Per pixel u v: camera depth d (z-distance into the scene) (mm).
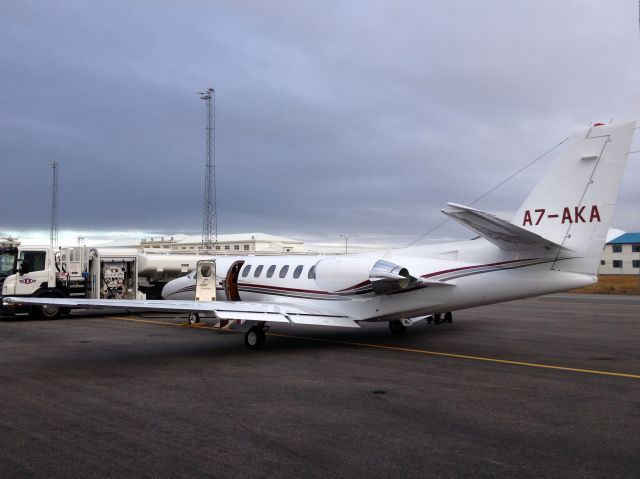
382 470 5496
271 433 6719
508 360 11875
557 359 11992
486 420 7266
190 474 5406
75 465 5656
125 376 10344
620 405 8031
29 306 21688
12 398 8570
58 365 11555
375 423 7152
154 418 7402
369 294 13750
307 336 16109
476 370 10750
